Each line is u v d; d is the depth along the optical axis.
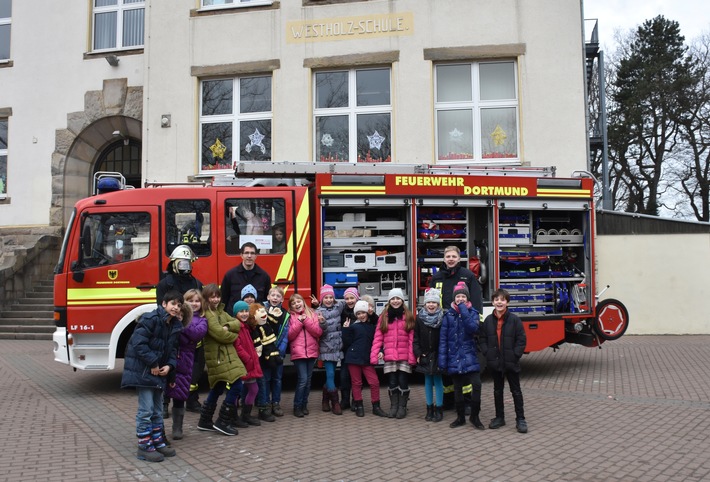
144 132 13.27
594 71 18.39
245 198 7.78
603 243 13.28
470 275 6.67
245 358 6.00
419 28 12.60
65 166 15.87
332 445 5.44
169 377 5.22
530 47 12.37
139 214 7.67
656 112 32.38
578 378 8.46
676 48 35.00
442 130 12.77
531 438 5.60
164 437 5.25
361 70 12.96
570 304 8.79
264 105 13.17
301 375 6.61
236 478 4.55
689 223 12.98
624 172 33.69
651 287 13.12
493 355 5.89
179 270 6.05
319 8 12.88
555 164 12.20
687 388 7.65
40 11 16.12
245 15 13.08
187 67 13.20
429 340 6.23
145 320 5.05
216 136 13.24
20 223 15.95
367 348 6.63
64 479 4.53
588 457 4.99
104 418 6.45
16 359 10.70
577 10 12.32
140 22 15.89
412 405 7.15
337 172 8.52
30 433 5.84
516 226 8.52
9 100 16.16
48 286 15.04
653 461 4.86
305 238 7.79
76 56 15.88
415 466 4.81
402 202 8.04
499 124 12.66
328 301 6.78
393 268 8.12
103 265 7.56
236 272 6.84
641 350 10.93
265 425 6.23
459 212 8.41
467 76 12.79
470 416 6.10
